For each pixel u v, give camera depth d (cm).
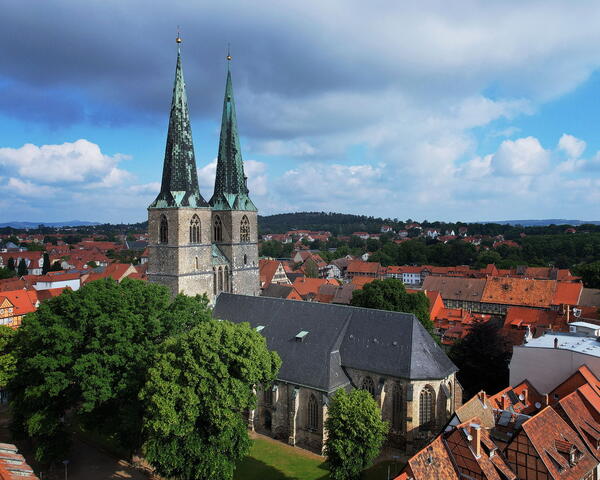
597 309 10312
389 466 5275
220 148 8944
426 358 5703
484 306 13712
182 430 4116
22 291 12625
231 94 8844
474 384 7400
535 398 5691
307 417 5950
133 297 5616
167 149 7888
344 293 13938
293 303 7050
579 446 4191
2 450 3488
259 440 6100
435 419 5628
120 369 5241
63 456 5466
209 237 8306
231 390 4275
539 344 6194
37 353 5331
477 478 3828
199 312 6128
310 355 6203
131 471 5450
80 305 5262
